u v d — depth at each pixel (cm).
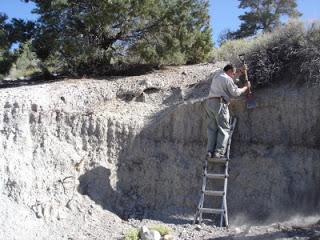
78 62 1583
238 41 1725
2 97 1288
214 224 1126
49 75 1648
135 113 1326
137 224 1144
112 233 1098
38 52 1584
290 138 1209
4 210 1102
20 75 1888
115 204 1202
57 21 1530
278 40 1308
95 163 1238
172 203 1200
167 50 1581
